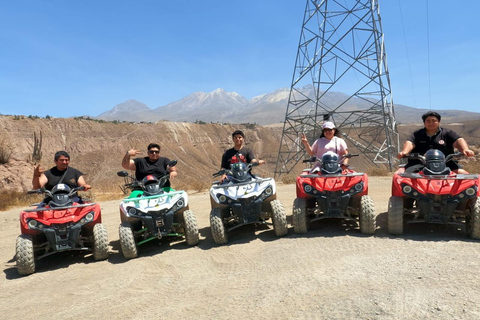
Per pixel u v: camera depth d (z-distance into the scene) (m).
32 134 160.12
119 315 3.97
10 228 10.48
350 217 6.51
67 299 4.70
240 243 6.57
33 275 6.04
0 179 22.64
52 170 7.06
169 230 6.61
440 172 5.85
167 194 6.68
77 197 7.02
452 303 3.17
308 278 4.31
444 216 5.68
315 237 6.29
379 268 4.37
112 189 21.17
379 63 36.00
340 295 3.65
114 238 8.23
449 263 4.29
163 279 5.09
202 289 4.50
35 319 4.14
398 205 5.86
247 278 4.68
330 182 6.41
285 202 10.55
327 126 7.32
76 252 7.30
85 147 173.25
